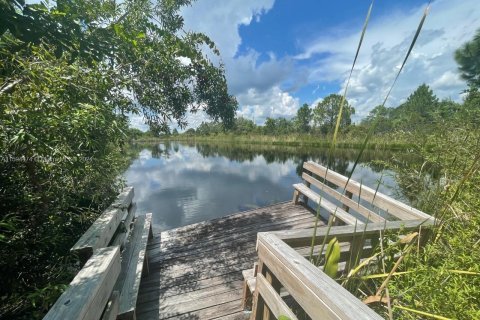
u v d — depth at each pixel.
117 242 2.18
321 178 3.32
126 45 2.12
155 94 2.66
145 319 1.80
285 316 0.89
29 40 1.33
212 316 1.81
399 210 1.80
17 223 1.30
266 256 1.16
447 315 0.75
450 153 1.98
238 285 2.19
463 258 0.89
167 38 2.70
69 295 0.87
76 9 1.63
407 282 0.94
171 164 14.91
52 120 1.19
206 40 3.41
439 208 1.48
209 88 3.60
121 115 2.14
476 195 1.33
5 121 1.08
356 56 0.68
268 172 11.09
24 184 1.38
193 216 5.72
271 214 3.73
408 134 2.61
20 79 1.13
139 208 6.38
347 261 1.38
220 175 10.76
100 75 1.71
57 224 1.57
